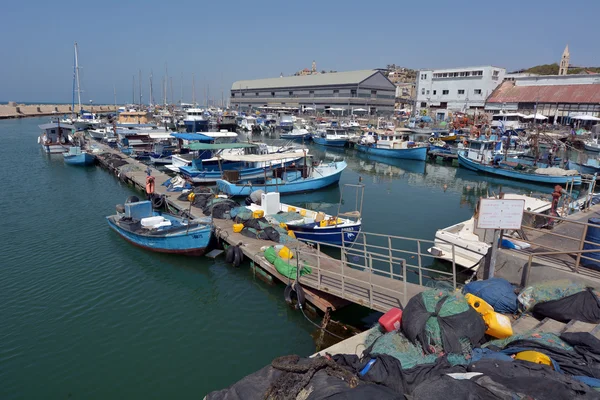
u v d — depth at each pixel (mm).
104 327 11750
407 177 37312
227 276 14977
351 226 17438
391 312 8469
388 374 6188
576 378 5664
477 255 13836
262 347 10953
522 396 4992
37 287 13992
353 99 94125
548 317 7824
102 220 21375
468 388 5141
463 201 27922
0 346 10758
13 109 104500
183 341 11164
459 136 54875
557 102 66500
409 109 105062
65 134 45281
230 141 41906
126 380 9648
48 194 27156
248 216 18172
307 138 63406
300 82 111250
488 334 7410
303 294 12094
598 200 19375
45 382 9539
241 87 135625
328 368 6430
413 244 18938
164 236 16281
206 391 9328
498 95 76562
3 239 18391
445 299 7598
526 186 33188
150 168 33344
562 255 9883
